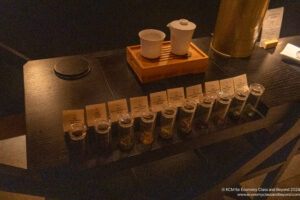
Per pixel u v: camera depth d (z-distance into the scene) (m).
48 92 0.64
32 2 0.97
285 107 0.67
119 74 0.73
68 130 0.53
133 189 0.74
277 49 0.93
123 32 1.22
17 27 1.00
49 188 0.53
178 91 0.62
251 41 0.83
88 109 0.55
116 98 0.64
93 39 1.18
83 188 0.61
